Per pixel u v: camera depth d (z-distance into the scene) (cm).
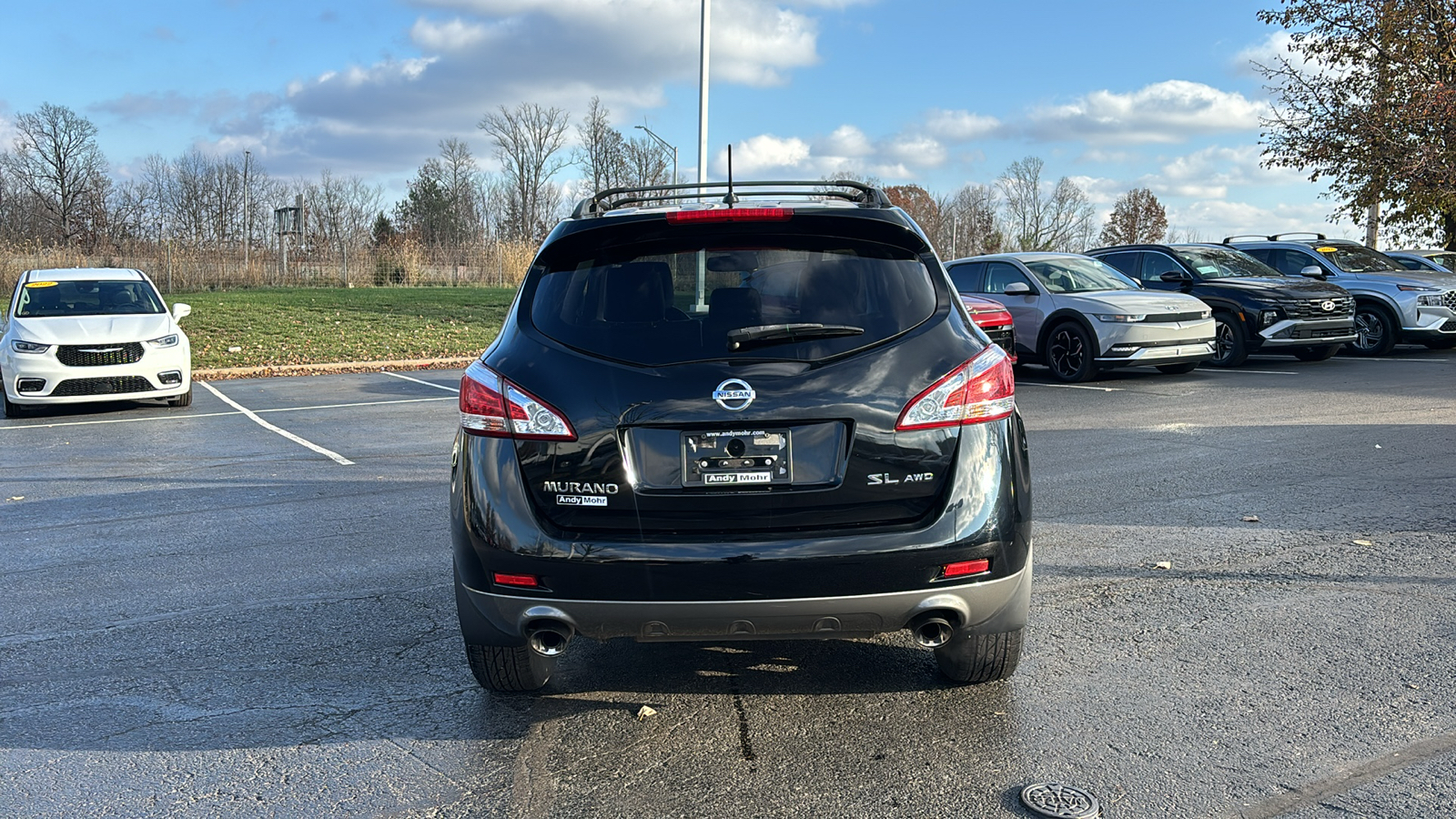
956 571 312
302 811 298
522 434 317
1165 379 1339
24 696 386
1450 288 1611
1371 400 1078
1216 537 565
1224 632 423
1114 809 285
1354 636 413
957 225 8419
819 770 314
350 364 1809
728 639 319
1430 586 472
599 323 325
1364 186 2231
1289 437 869
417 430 1077
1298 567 507
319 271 4422
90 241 5191
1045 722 343
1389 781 297
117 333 1239
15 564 572
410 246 4638
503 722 357
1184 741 326
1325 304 1451
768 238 339
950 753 323
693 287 329
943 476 316
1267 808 283
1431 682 366
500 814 293
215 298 3114
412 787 311
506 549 314
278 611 481
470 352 1983
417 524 648
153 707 374
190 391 1332
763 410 306
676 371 311
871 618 313
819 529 310
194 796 308
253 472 840
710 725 348
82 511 706
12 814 298
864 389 311
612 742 338
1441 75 2088
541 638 323
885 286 333
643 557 305
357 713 366
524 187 8644
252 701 379
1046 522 605
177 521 671
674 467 309
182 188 7381
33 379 1200
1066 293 1366
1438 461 750
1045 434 922
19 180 6725
